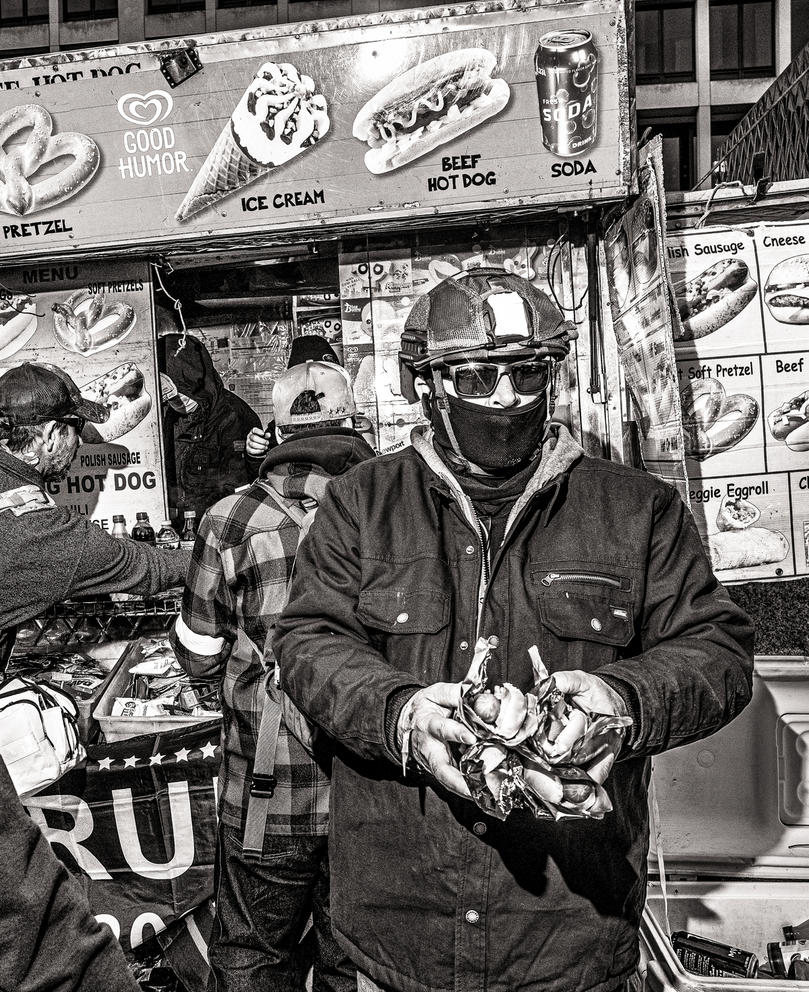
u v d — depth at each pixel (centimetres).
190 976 231
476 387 131
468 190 229
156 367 277
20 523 203
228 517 197
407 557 135
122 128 238
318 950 203
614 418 252
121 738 235
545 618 129
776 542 236
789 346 236
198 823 227
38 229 246
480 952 127
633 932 131
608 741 103
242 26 1620
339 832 138
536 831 126
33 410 220
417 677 131
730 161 409
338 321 310
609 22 217
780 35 1683
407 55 225
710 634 126
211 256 280
